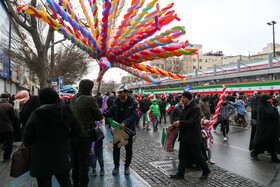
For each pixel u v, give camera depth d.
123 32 3.71
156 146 7.80
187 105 4.67
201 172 5.03
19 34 12.75
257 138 5.95
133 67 4.03
